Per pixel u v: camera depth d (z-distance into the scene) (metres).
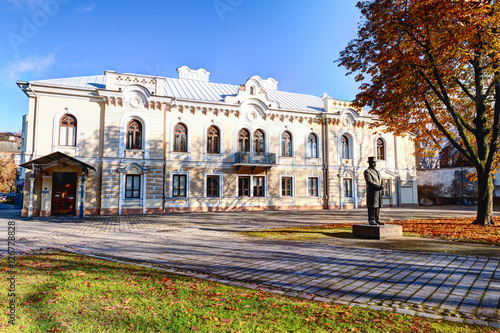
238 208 27.41
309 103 34.19
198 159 26.34
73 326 3.34
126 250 8.47
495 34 11.78
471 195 35.19
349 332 3.26
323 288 4.91
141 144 24.52
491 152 13.79
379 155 33.50
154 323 3.44
